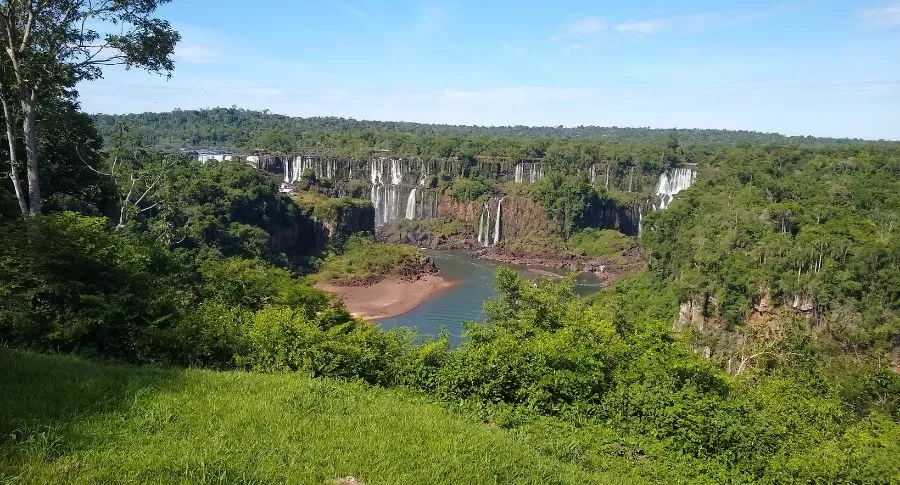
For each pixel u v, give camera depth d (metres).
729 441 13.74
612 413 14.61
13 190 28.62
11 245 14.30
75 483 7.20
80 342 14.15
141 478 7.59
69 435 8.48
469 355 15.88
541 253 111.50
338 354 15.07
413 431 10.65
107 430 8.89
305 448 9.24
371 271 85.69
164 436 8.98
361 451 9.37
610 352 17.19
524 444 11.84
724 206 79.62
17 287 13.98
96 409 9.60
